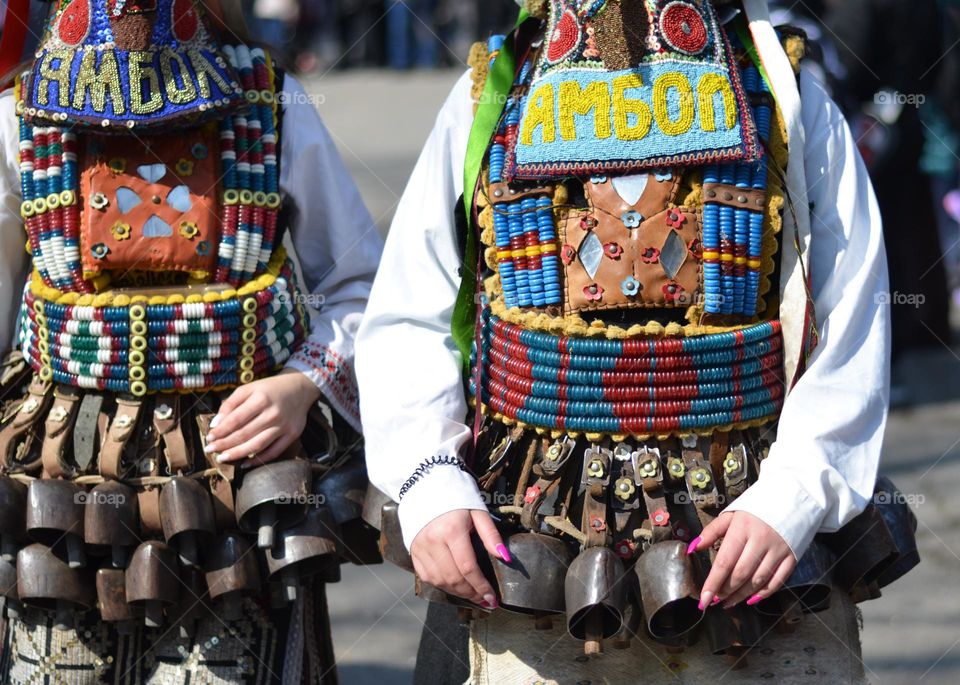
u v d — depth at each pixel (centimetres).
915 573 1122
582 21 568
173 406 641
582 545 547
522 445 573
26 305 657
